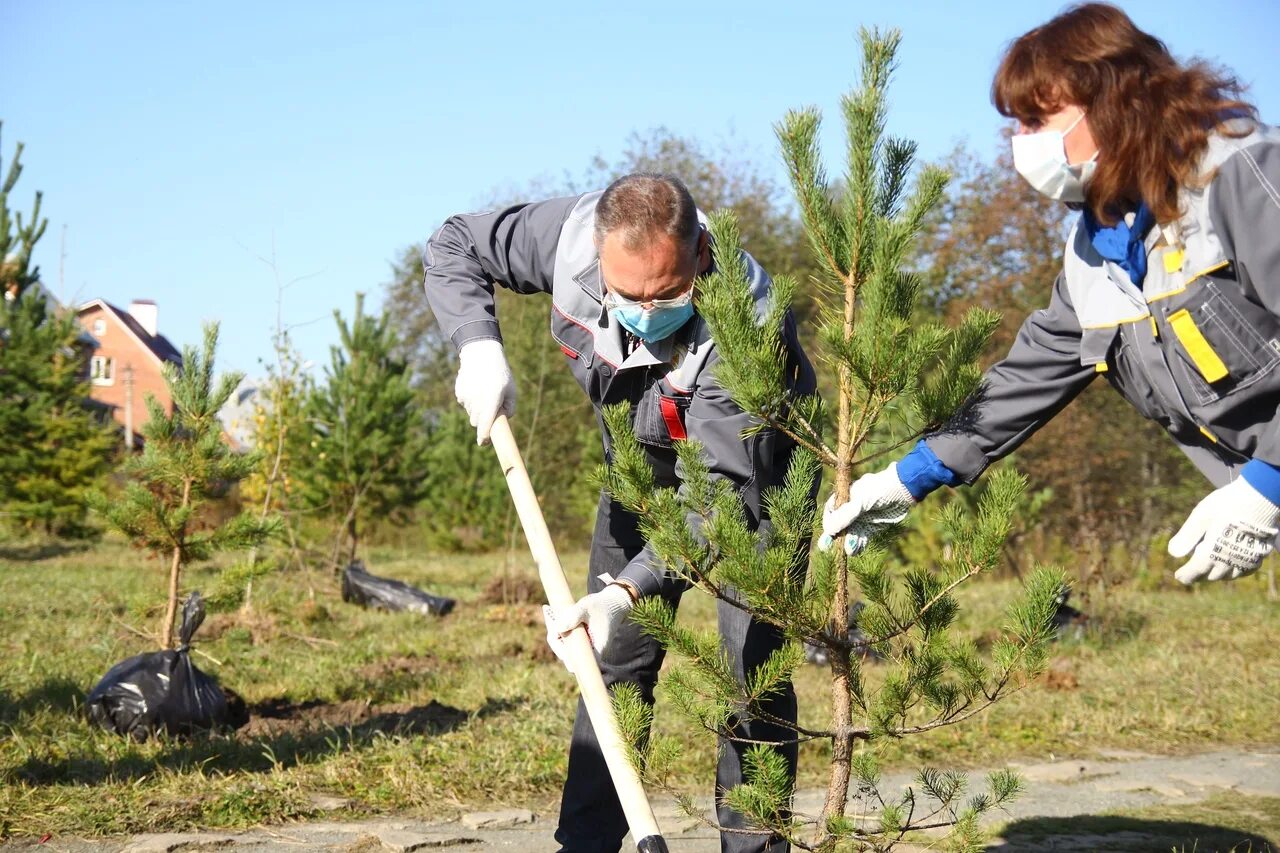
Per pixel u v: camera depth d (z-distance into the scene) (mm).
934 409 2656
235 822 4125
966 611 9961
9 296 19062
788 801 2730
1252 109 2234
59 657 6859
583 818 3297
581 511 19531
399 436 14375
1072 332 2619
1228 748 6309
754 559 2545
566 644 2598
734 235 2686
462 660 7844
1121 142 2197
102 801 4125
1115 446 19562
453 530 21781
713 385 2871
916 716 6320
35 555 16359
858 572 2654
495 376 2951
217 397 5770
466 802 4605
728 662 2814
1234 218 2146
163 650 5285
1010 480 2613
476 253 3242
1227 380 2311
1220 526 2215
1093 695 7195
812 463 2785
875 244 2635
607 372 3043
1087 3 2318
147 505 5430
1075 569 11055
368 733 5320
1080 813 4848
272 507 11070
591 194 3193
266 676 6895
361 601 10992
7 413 18422
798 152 2734
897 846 4141
